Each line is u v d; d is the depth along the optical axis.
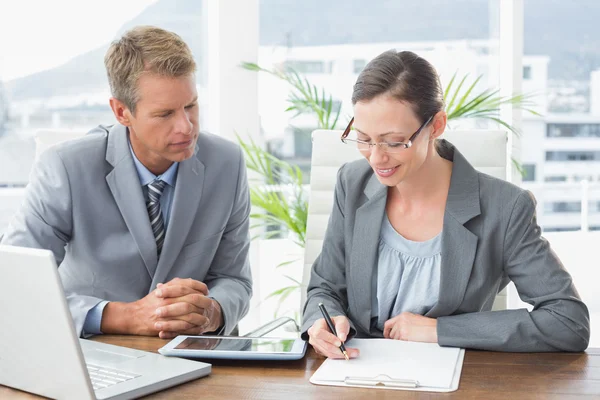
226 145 2.04
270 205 3.07
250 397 1.21
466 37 3.46
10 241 1.85
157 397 1.22
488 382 1.26
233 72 3.28
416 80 1.50
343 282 1.80
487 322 1.48
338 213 1.81
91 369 1.33
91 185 1.87
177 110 1.72
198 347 1.45
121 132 1.91
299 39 3.41
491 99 3.35
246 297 1.97
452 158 1.71
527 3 3.57
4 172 3.24
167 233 1.89
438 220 1.68
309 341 1.48
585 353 1.45
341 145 2.13
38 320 1.13
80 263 1.91
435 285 1.66
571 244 3.78
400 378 1.27
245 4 3.26
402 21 3.44
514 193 1.63
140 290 1.92
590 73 3.66
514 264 1.61
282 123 3.42
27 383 1.22
